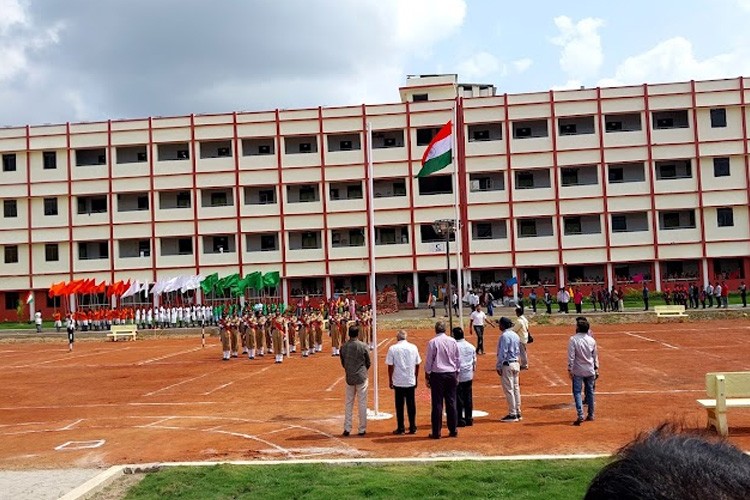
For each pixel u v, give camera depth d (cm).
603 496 145
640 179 6125
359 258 6312
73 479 1217
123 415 1969
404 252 6269
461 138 6212
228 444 1492
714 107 5966
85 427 1798
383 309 5691
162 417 1900
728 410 1659
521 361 2520
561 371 2555
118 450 1483
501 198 6178
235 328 3634
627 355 2973
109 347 4569
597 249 6081
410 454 1309
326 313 5078
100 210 6575
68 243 6469
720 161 5994
